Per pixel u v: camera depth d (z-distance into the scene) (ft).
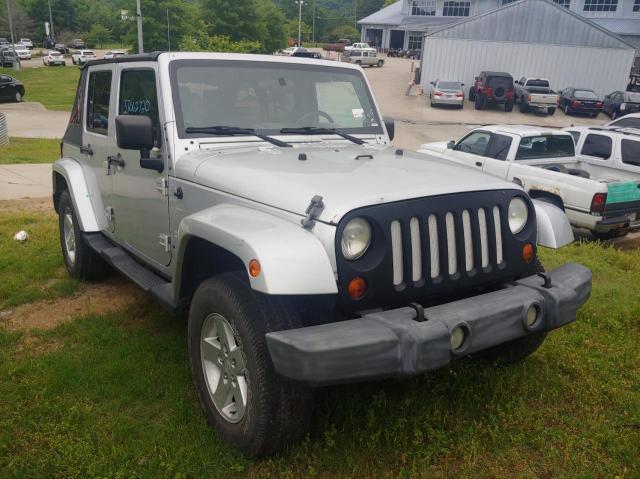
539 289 9.91
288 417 8.98
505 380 12.22
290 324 8.91
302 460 9.61
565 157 31.76
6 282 17.43
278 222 8.98
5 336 13.82
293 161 10.92
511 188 10.41
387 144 14.11
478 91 106.93
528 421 10.90
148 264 13.51
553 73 117.80
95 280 17.72
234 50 120.16
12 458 9.57
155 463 9.46
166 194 12.02
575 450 10.26
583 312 16.30
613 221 26.71
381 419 10.62
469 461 9.71
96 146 15.48
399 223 8.98
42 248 20.92
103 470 9.34
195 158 11.37
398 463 9.68
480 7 199.21
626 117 39.60
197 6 150.61
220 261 10.81
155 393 11.48
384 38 233.76
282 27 183.32
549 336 14.58
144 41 133.28
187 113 11.93
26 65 196.34
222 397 10.02
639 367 13.32
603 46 114.42
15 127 76.02
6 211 27.48
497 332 9.14
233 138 12.17
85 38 310.24
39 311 15.74
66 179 16.46
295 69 13.43
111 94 14.29
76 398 11.27
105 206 15.53
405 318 8.50
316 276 8.26
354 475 9.32
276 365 8.14
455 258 9.62
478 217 9.80
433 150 34.78
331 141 13.21
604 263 22.86
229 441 9.77
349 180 9.62
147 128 11.16
